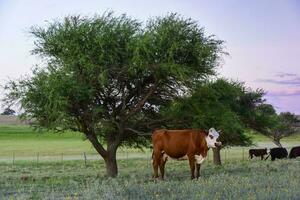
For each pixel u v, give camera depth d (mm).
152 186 17281
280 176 20188
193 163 25750
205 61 34562
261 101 56062
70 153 83375
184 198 14586
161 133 26500
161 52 33531
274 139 78562
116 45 34250
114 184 17594
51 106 32281
